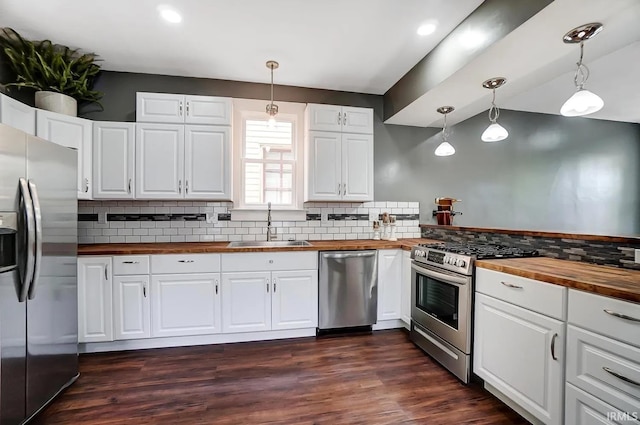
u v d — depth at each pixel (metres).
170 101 2.76
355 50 2.54
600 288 1.27
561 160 4.27
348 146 3.12
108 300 2.41
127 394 1.90
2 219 1.46
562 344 1.43
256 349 2.53
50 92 2.48
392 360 2.36
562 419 1.43
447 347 2.20
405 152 3.62
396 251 2.94
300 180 3.32
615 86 3.28
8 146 1.49
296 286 2.72
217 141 2.83
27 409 1.61
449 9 2.00
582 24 1.64
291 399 1.86
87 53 2.61
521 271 1.64
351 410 1.76
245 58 2.69
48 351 1.77
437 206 3.67
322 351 2.50
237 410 1.76
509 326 1.72
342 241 3.23
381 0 1.93
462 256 2.07
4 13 2.07
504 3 1.76
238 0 1.94
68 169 1.95
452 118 3.35
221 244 2.90
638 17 1.57
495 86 2.45
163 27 2.24
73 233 2.01
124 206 2.96
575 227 4.33
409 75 2.90
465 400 1.86
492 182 3.95
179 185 2.76
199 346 2.59
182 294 2.53
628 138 4.58
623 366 1.19
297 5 1.98
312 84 3.24
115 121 2.89
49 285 1.78
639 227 4.56
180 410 1.75
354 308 2.83
